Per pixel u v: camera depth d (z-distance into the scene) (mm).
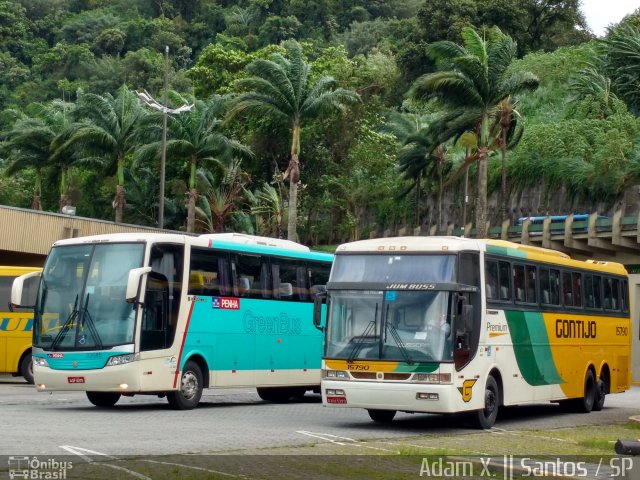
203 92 82688
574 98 69500
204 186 71312
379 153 73500
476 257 20219
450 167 72562
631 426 21844
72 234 40219
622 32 70250
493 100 49781
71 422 19016
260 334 25219
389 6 149500
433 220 74562
